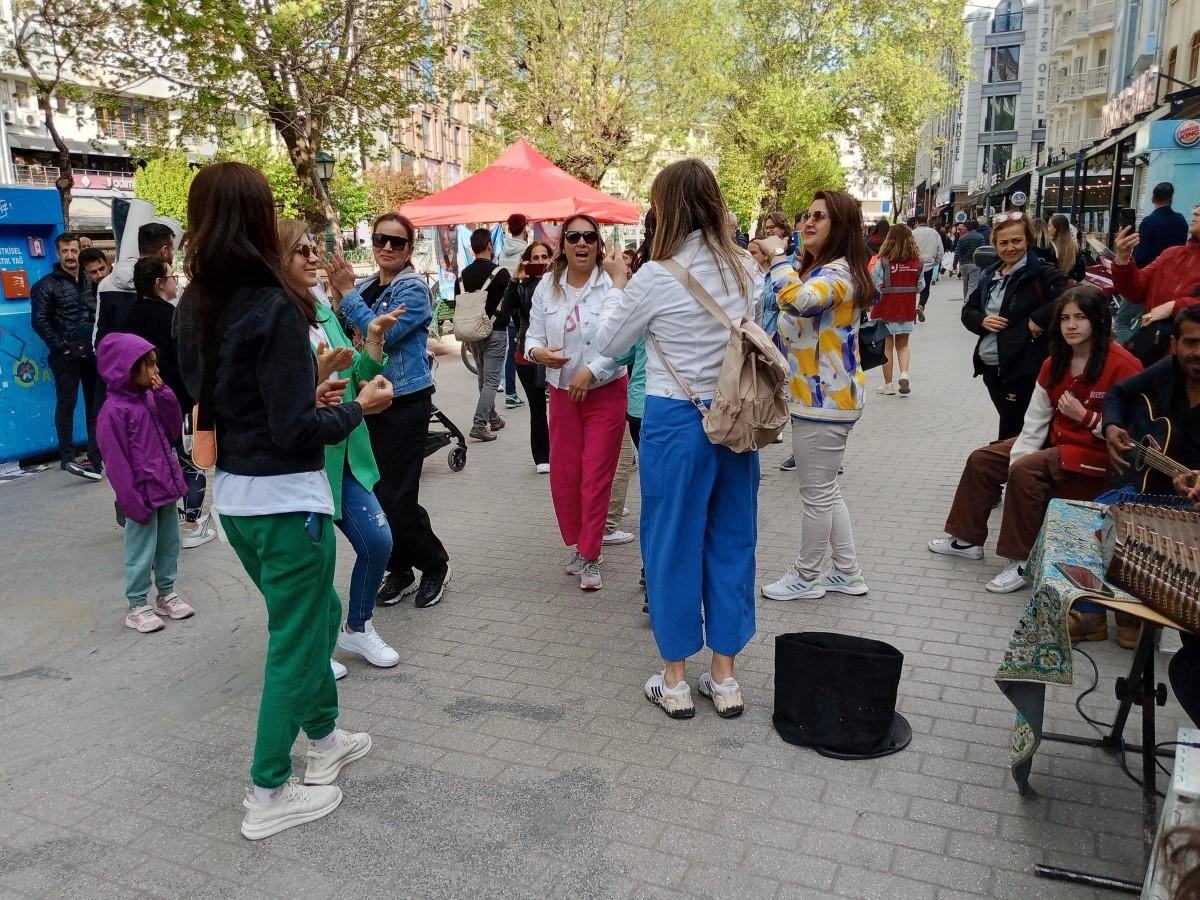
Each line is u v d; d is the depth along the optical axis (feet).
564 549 19.17
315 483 9.46
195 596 17.10
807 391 14.83
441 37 51.67
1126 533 8.87
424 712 12.42
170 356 19.62
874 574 16.90
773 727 11.76
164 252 19.74
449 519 21.56
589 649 14.30
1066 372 15.17
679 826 9.75
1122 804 9.94
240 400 9.08
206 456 9.45
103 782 11.00
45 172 120.78
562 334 16.10
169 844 9.78
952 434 28.30
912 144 122.11
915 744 11.22
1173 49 82.43
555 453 16.84
